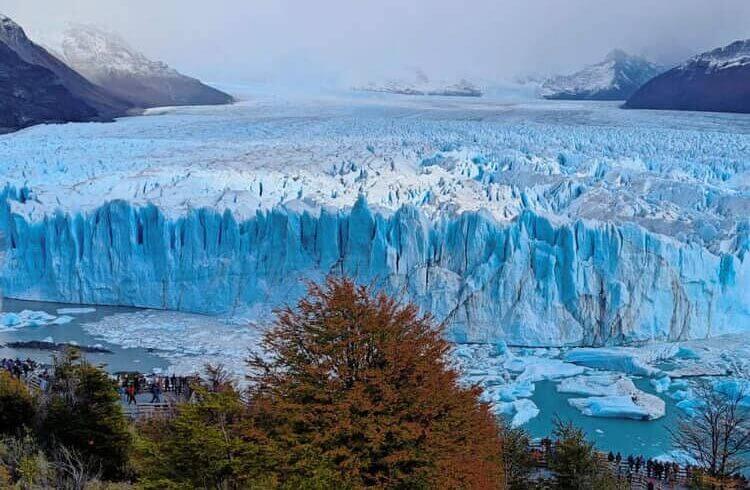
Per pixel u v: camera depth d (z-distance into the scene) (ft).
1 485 55.26
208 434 51.24
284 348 54.75
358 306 54.80
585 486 76.07
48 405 67.77
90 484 58.18
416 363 52.75
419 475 49.85
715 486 78.23
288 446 50.75
